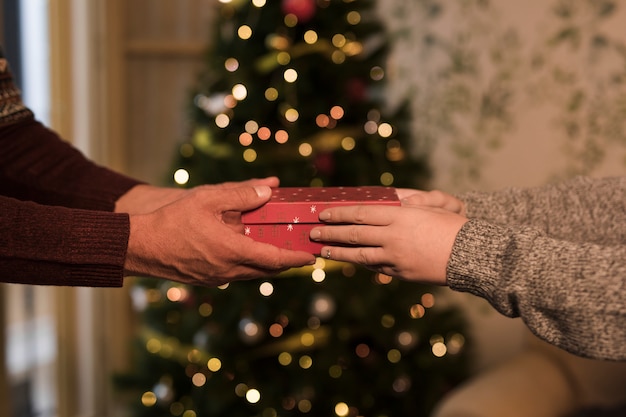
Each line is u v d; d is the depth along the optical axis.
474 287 0.77
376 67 2.12
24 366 2.15
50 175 1.02
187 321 1.97
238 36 1.94
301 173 1.88
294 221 0.89
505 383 1.68
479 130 2.27
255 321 1.86
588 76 2.02
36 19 2.10
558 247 0.74
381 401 2.07
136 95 2.45
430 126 2.38
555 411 1.68
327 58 1.96
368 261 0.84
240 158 1.86
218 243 0.84
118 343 2.42
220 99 1.91
